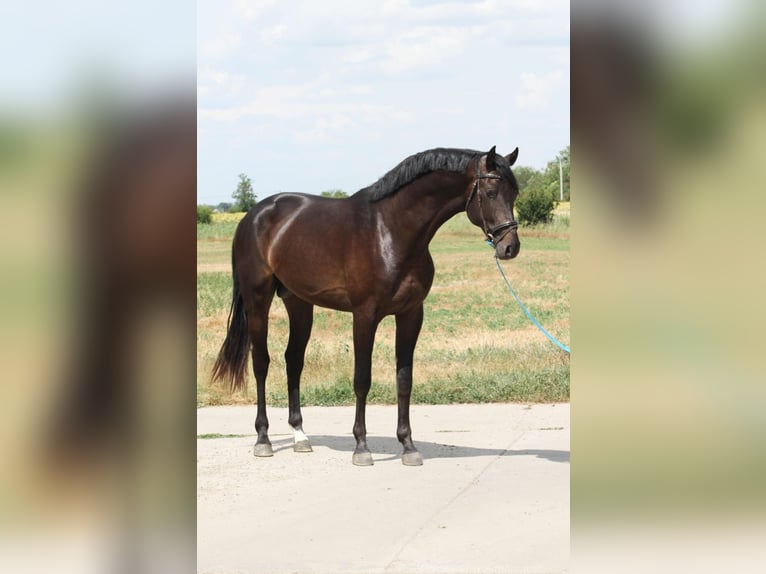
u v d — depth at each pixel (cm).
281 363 1194
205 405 1002
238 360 787
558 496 579
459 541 486
